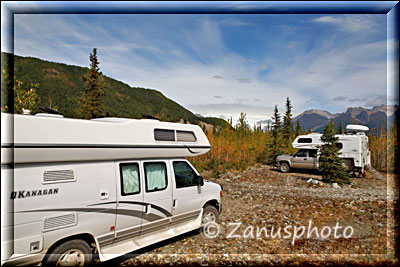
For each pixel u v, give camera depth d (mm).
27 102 9250
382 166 18547
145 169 4777
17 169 3297
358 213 7508
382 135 18828
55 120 3697
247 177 14664
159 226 4914
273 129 23172
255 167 19625
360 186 12125
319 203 8734
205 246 5277
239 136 21438
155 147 4910
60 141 3637
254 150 22266
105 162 4227
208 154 18250
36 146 3377
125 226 4332
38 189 3420
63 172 3699
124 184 4406
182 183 5445
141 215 4570
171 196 5117
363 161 14531
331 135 12977
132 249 4277
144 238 4707
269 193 10383
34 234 3316
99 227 3982
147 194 4695
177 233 5074
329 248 5168
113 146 4223
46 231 3414
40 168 3500
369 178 14633
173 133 5367
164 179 5090
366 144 15289
